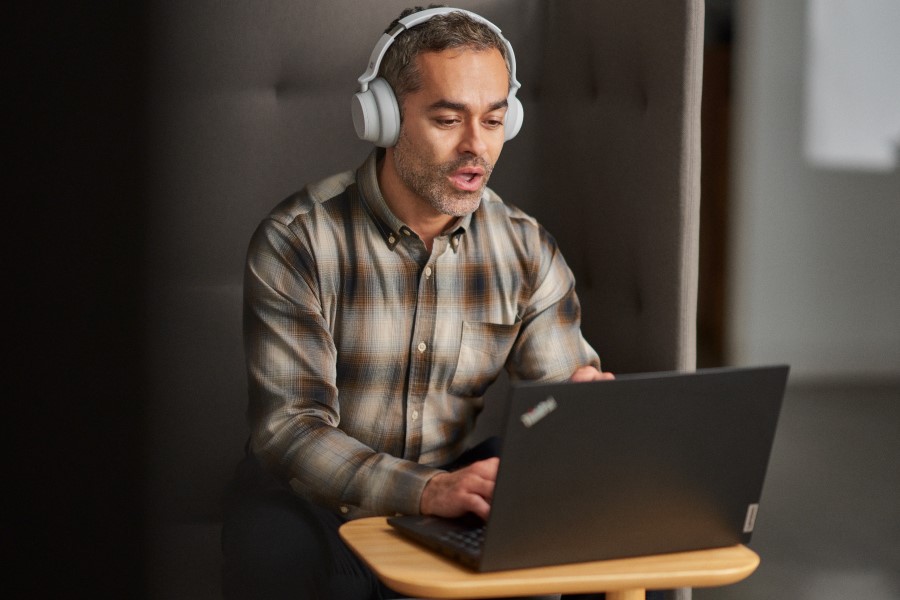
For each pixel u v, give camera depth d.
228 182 1.83
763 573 2.52
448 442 1.66
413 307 1.61
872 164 4.29
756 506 1.19
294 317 1.55
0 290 1.75
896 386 4.29
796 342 4.34
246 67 1.83
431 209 1.57
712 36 4.34
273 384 1.53
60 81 1.76
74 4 1.76
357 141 1.88
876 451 3.45
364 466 1.40
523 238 1.68
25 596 1.76
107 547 1.78
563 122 1.96
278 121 1.85
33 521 1.76
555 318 1.70
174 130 1.81
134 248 1.80
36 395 1.76
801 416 3.87
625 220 1.84
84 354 1.78
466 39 1.48
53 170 1.76
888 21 4.21
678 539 1.17
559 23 1.97
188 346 1.82
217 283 1.84
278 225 1.59
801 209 4.30
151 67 1.79
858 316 4.35
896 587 2.45
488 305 1.65
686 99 1.72
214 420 1.83
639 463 1.11
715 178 4.39
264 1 1.83
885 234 4.32
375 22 1.87
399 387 1.62
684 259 1.74
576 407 1.07
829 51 4.23
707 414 1.12
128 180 1.79
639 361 1.82
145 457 1.80
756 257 4.32
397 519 1.27
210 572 1.79
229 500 1.63
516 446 1.05
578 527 1.11
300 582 1.46
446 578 1.09
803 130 4.27
